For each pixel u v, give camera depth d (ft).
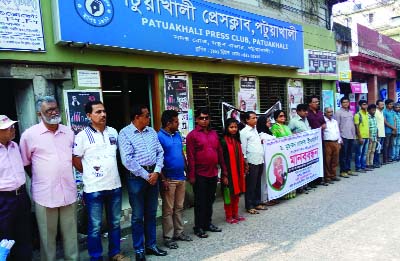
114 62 18.31
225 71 24.98
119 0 17.76
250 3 27.89
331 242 14.20
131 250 14.98
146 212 14.15
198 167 16.10
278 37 29.01
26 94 15.84
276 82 30.91
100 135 13.05
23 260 11.79
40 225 12.26
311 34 34.58
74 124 16.78
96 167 12.76
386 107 33.73
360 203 19.74
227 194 17.78
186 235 16.15
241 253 13.75
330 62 37.35
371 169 30.71
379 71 50.11
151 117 21.04
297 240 14.70
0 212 11.16
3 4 14.15
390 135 33.88
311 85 35.55
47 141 12.07
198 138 16.07
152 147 13.87
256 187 19.97
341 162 28.12
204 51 22.44
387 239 14.08
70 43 15.98
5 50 14.26
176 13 20.70
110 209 13.37
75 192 12.80
